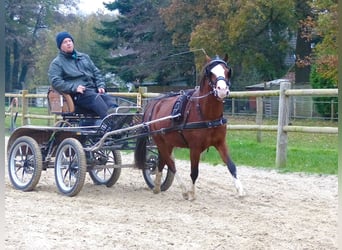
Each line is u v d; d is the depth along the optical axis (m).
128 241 5.91
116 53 46.47
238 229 6.41
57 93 9.38
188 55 37.59
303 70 37.59
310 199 8.31
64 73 9.19
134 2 42.16
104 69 42.59
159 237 6.07
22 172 9.71
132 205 7.91
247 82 39.03
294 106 28.06
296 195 8.66
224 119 8.04
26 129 9.21
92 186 9.70
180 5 36.12
